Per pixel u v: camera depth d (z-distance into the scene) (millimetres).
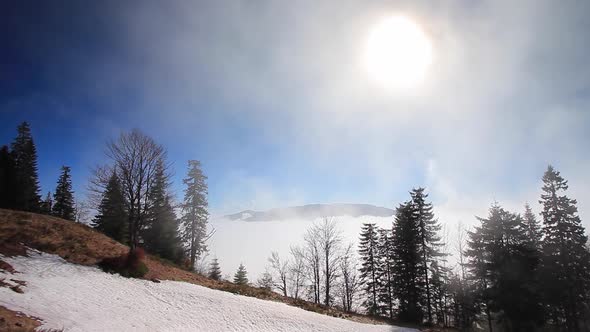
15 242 18156
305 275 45562
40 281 14672
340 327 21188
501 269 27969
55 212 45562
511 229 28844
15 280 13633
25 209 37688
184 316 16500
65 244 20609
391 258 38094
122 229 34969
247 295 25078
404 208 37500
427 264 36562
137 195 23344
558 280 31859
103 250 22328
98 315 12992
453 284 37219
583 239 31547
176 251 36125
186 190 36031
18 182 37375
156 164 24422
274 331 17766
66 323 10875
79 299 14164
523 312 25906
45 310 11445
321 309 27094
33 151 45281
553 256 32562
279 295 29172
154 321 14625
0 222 20203
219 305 19516
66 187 46969
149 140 24234
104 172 22969
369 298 40844
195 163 36938
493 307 28312
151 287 19484
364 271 40312
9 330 8430
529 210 39781
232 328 16719
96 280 17422
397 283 36594
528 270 27453
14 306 10688
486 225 30844
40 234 20500
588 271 32125
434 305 36875
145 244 35594
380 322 28219
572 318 32188
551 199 33594
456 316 38562
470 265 32781
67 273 16906
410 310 34375
